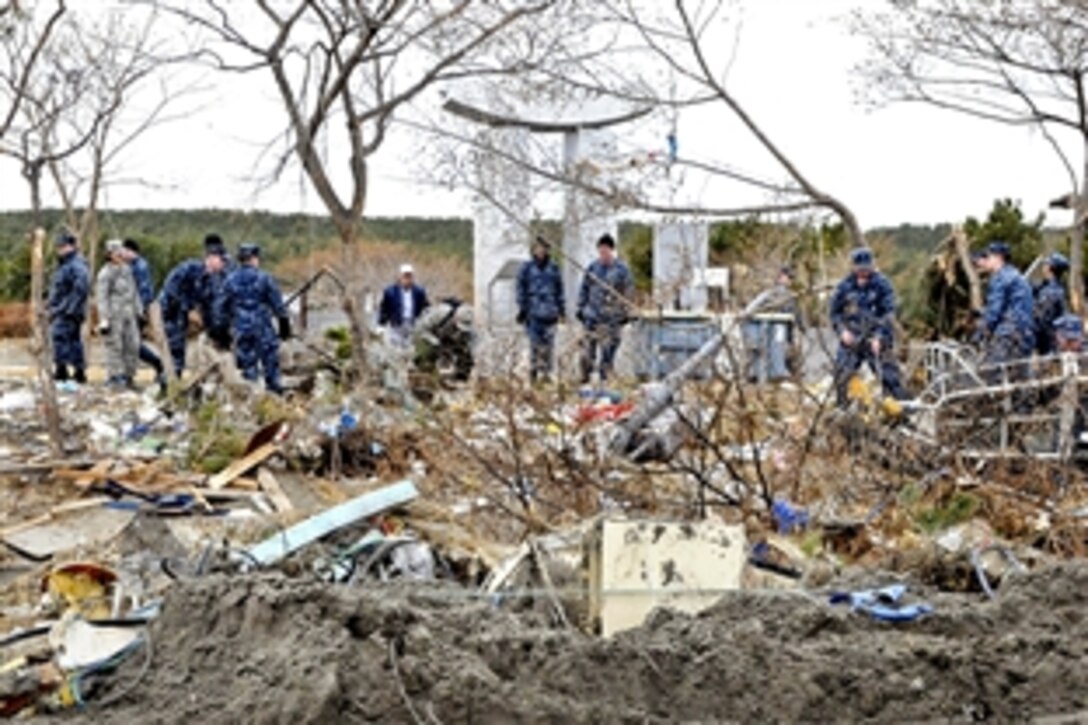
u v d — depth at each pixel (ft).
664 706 17.76
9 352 75.36
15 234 115.34
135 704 17.47
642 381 40.91
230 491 33.60
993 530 29.04
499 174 60.49
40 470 34.86
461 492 30.76
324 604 17.93
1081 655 19.06
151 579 22.72
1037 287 46.14
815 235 60.44
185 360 55.88
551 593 20.42
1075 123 62.54
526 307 55.62
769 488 30.63
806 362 37.60
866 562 27.32
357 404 39.22
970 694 18.44
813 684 18.08
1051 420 33.91
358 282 56.39
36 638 19.42
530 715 16.92
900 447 31.50
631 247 86.58
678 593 20.74
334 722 16.25
